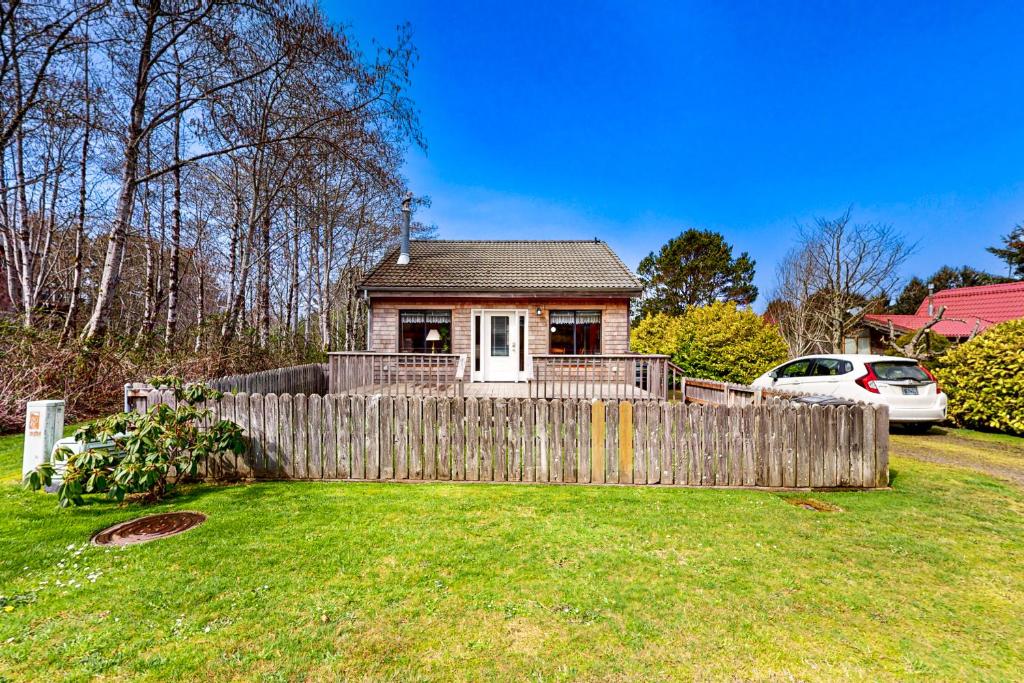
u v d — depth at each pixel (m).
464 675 2.09
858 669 2.16
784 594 2.81
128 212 11.37
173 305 13.59
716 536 3.69
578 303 12.93
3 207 14.02
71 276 16.80
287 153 13.76
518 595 2.77
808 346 20.03
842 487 5.11
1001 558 3.34
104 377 8.74
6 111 10.81
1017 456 6.82
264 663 2.15
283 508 4.28
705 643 2.34
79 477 4.01
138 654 2.20
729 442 5.17
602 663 2.18
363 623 2.47
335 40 10.65
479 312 12.95
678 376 17.91
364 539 3.56
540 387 11.47
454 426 5.33
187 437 4.86
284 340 19.06
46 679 2.04
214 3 9.77
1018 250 25.33
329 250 21.59
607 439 5.23
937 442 7.87
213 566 3.08
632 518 4.06
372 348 12.75
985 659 2.25
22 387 7.58
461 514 4.15
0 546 3.37
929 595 2.83
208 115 12.16
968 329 17.61
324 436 5.39
